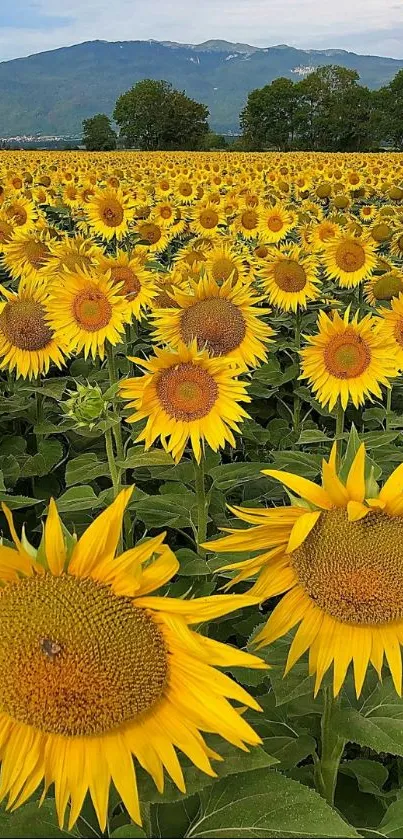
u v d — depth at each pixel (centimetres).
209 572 79
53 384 137
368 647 53
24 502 83
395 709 58
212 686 45
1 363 140
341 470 56
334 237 219
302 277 169
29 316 131
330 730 58
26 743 46
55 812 51
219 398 89
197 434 88
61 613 44
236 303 115
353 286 209
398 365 121
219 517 103
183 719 45
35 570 46
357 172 455
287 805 47
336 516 53
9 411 135
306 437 113
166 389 89
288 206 318
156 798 47
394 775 79
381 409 138
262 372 150
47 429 125
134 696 45
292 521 52
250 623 85
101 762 45
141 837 37
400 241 238
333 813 47
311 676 58
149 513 95
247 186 393
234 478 100
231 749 48
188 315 115
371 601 52
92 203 218
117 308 127
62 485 128
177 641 46
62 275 128
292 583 55
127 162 663
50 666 44
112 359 130
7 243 215
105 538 46
